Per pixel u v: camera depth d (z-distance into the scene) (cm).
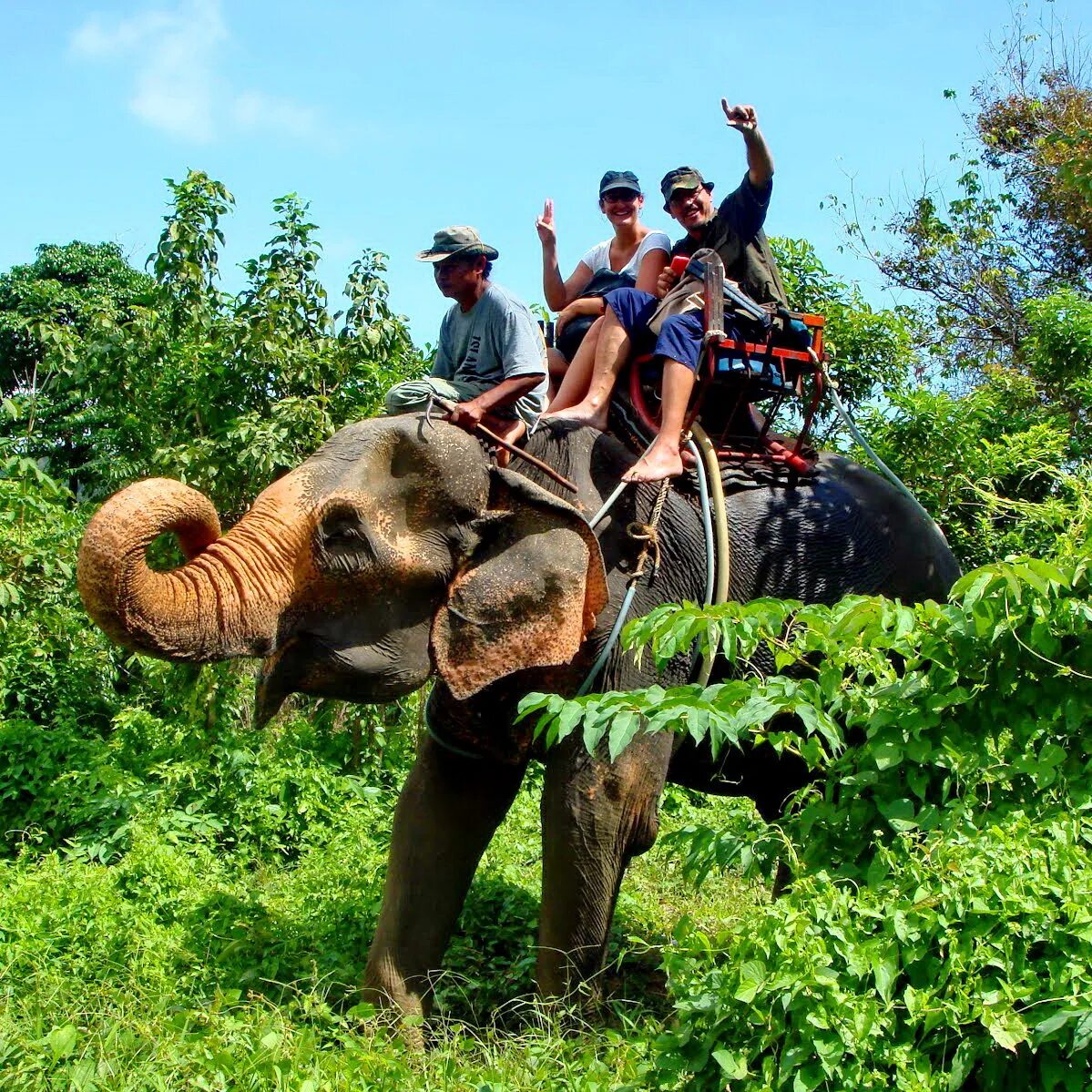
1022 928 327
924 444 934
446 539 450
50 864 575
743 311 508
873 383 1030
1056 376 1055
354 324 898
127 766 730
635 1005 481
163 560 809
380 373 880
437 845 483
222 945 506
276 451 800
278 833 686
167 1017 391
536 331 502
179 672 788
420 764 493
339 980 483
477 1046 418
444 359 525
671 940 536
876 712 368
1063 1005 315
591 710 345
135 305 986
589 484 488
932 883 338
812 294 1047
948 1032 324
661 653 363
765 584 517
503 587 445
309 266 912
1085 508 679
